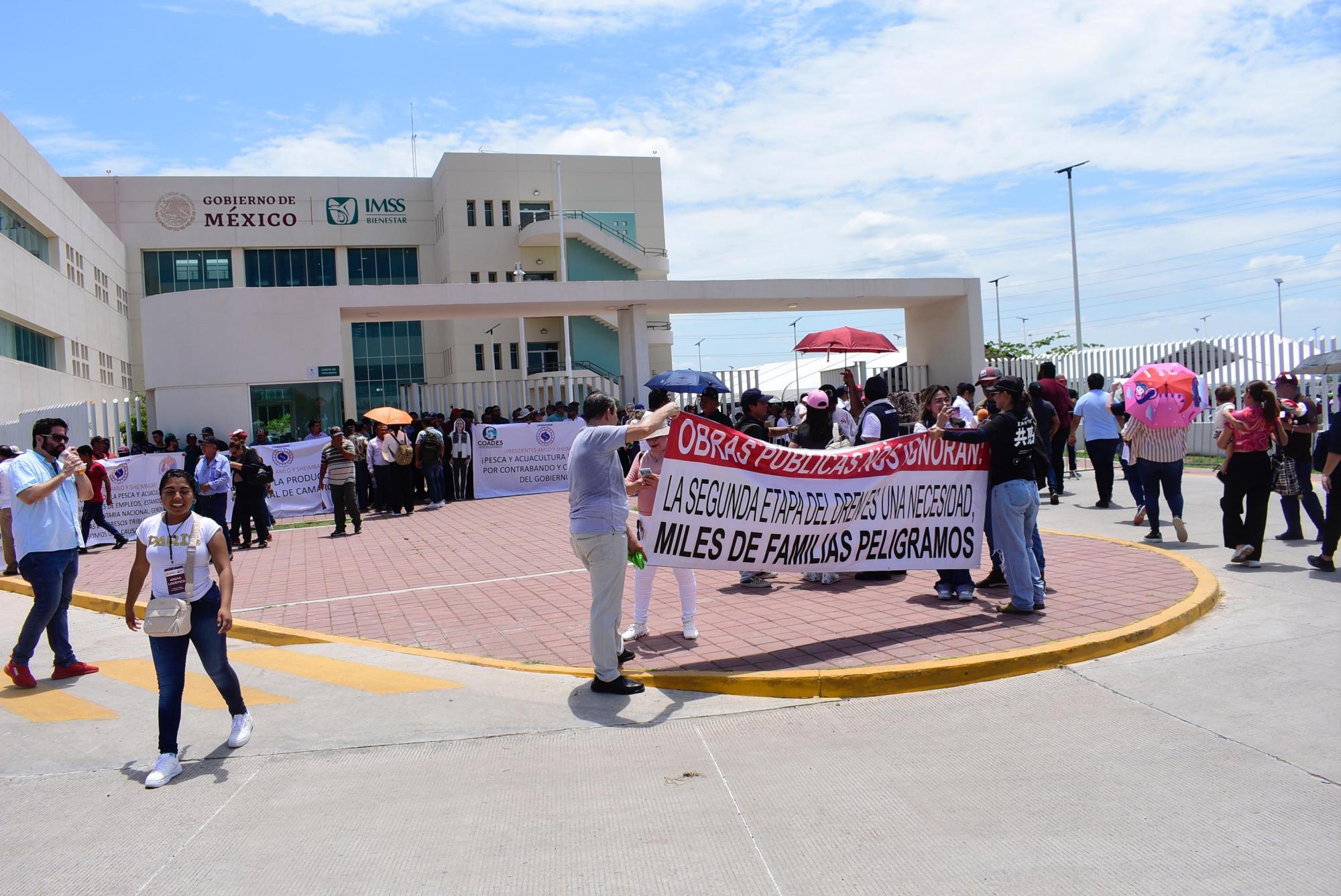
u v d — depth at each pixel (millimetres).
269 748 5582
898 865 3844
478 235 51219
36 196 33781
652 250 55094
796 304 28875
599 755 5234
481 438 20562
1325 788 4359
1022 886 3629
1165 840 3943
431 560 12203
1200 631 7027
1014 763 4836
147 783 5059
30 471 7090
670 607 8477
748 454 6996
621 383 27047
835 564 7410
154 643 5340
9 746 5859
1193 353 23594
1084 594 7988
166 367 22844
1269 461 9094
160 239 50438
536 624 8172
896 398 11242
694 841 4137
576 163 53969
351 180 52875
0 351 29938
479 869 3963
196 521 5621
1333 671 5945
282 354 23062
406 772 5109
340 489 15523
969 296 28641
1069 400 15359
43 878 4055
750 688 6145
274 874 3998
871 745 5195
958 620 7359
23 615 10344
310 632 8281
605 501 6121
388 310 25469
